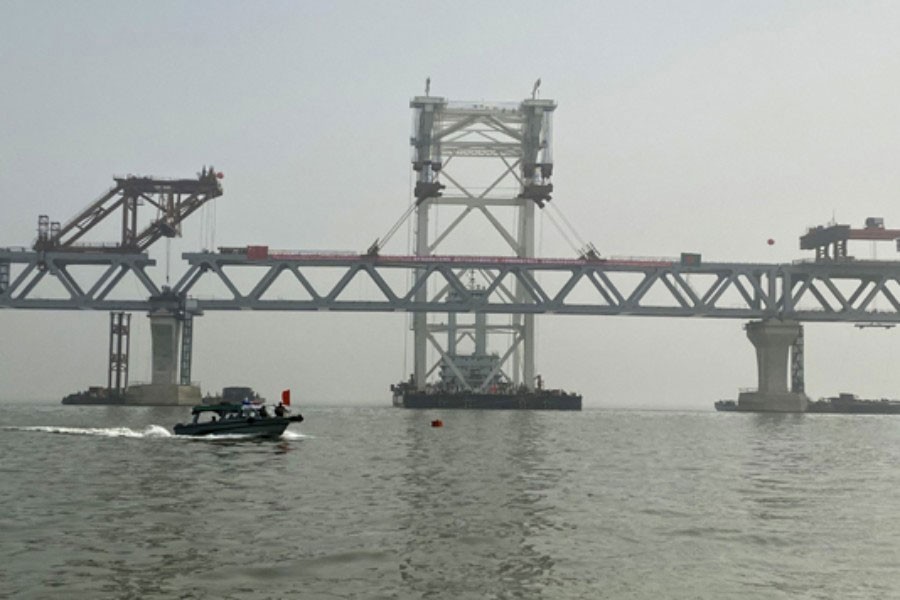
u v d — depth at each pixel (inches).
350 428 3720.5
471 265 6141.7
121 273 6250.0
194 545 940.0
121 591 749.9
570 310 6166.3
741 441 3191.4
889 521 1168.8
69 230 6274.6
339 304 6117.1
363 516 1143.0
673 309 6328.7
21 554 888.3
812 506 1321.4
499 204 6865.2
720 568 869.8
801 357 7086.6
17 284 6171.3
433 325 6988.2
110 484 1473.9
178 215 6387.8
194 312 6402.6
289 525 1068.5
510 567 856.9
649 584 802.2
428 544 956.6
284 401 2728.8
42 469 1723.7
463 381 6983.3
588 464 2020.2
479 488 1470.2
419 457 2129.7
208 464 1846.7
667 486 1572.3
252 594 745.6
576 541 990.4
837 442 3203.7
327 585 776.9
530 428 3944.4
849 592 781.9
